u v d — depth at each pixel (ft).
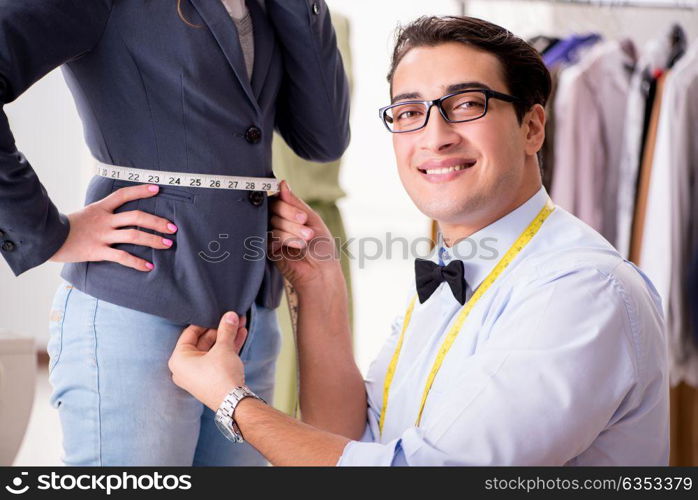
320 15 5.12
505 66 4.53
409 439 3.96
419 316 4.92
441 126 4.49
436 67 4.52
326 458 4.06
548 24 10.56
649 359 4.23
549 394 3.87
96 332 4.72
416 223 15.94
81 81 4.72
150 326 4.69
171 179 4.69
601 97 9.59
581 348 3.95
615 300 4.12
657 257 9.37
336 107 5.45
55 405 5.00
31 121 15.21
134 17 4.56
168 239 4.67
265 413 4.30
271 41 5.10
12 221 4.36
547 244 4.59
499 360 3.99
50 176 15.37
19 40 4.24
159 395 4.75
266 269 5.13
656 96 9.51
